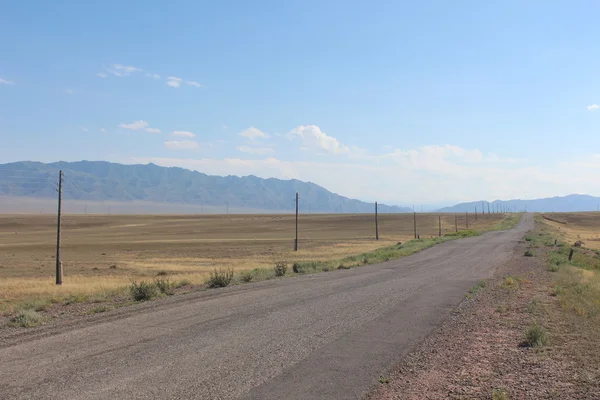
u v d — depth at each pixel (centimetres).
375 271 2709
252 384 719
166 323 1203
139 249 7794
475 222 16475
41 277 3944
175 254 6731
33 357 880
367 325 1175
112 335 1066
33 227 16212
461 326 1168
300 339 1023
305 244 8331
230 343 986
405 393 684
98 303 1695
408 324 1190
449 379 750
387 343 991
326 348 945
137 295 1733
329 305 1485
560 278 2220
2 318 1427
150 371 785
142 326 1166
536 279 2245
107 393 678
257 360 855
